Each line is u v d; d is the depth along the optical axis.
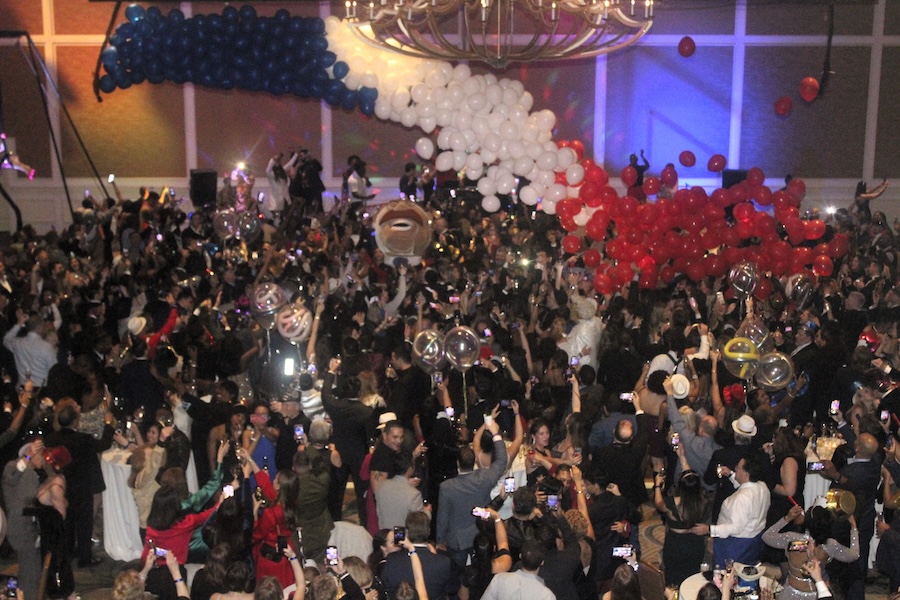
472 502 7.13
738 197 14.01
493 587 5.96
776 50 22.19
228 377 9.59
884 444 8.16
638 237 13.64
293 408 8.38
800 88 19.66
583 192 14.01
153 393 9.48
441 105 14.54
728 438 8.10
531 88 22.12
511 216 17.50
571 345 10.83
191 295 11.21
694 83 22.28
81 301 12.03
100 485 8.38
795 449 7.66
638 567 6.57
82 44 21.53
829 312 12.06
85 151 21.55
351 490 10.51
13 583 5.93
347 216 17.95
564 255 14.80
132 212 17.20
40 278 13.48
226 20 17.22
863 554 7.59
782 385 8.55
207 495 7.39
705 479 7.77
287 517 6.83
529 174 14.34
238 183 18.81
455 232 15.88
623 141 22.45
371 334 10.39
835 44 22.14
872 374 9.55
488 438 7.36
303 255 14.75
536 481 7.52
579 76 22.12
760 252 13.76
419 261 14.85
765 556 7.73
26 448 7.49
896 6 22.00
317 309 9.71
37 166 21.83
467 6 11.26
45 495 7.44
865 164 22.58
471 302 12.37
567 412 9.49
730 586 6.02
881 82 22.31
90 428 8.61
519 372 9.96
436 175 19.56
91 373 8.85
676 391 8.41
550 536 6.30
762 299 12.84
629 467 7.78
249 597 5.83
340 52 16.75
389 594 6.14
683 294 12.61
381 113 16.30
